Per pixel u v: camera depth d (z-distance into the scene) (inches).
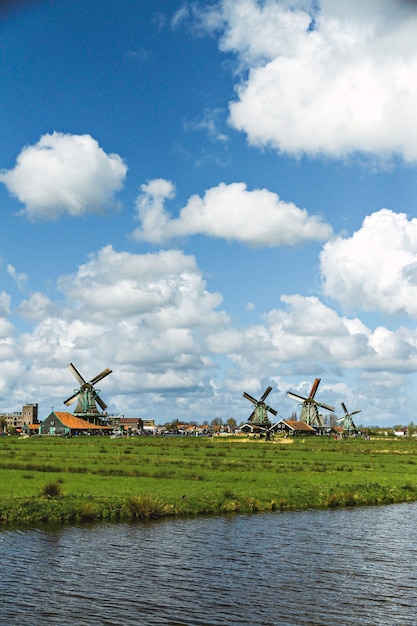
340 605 930.7
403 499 2044.8
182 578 1047.6
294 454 3695.9
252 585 1019.3
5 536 1301.7
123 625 842.2
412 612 910.4
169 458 3075.8
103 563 1125.1
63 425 6963.6
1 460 2716.5
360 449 4392.2
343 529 1487.5
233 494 1804.9
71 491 1731.1
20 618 858.8
